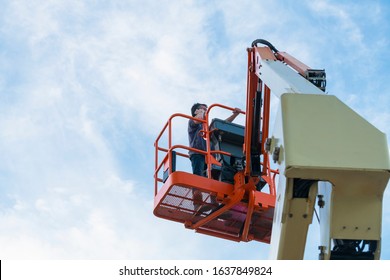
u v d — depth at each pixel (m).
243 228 10.88
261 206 10.32
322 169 5.39
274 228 6.13
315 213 6.32
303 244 5.95
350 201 5.73
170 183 10.23
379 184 5.55
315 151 5.43
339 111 5.65
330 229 5.82
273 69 7.73
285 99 5.72
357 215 5.76
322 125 5.57
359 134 5.51
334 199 5.73
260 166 10.18
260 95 9.91
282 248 5.96
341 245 6.07
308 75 8.06
